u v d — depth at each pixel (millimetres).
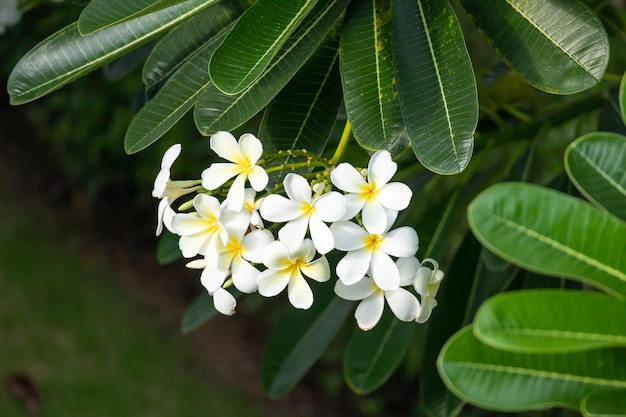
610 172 900
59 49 1120
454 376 860
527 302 815
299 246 990
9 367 3475
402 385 3504
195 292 3949
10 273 3943
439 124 1016
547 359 866
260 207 999
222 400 3502
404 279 1014
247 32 985
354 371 1372
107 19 1014
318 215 988
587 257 824
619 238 822
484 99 1493
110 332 3723
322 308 1495
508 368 863
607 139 901
